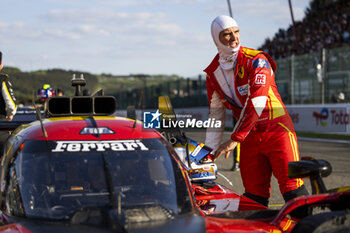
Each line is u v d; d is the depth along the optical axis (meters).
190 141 4.20
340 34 23.77
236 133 3.69
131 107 3.73
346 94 16.69
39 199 2.55
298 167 2.95
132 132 3.08
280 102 3.88
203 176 4.00
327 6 27.77
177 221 2.41
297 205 2.65
